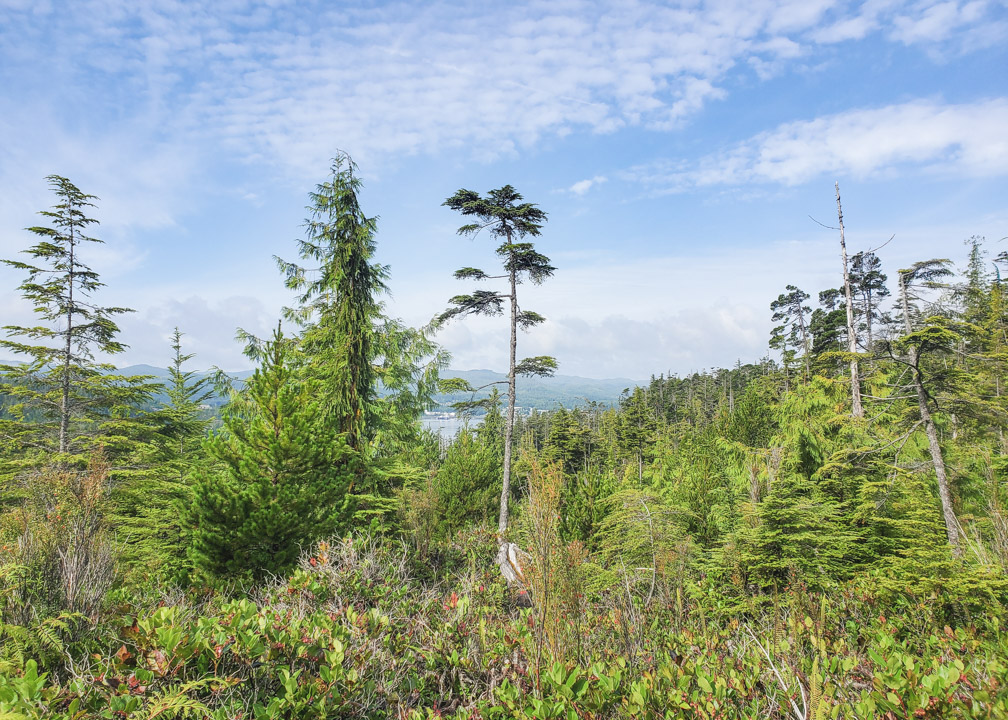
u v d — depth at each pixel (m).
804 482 10.23
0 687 2.69
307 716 3.09
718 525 11.34
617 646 4.45
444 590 7.71
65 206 16.92
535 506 4.46
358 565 6.07
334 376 12.73
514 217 18.73
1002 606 5.84
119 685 2.90
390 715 3.57
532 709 3.35
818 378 16.50
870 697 3.15
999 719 2.88
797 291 40.66
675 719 3.35
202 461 10.50
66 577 4.86
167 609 3.38
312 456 8.41
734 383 62.78
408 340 16.41
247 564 7.47
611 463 36.09
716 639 4.80
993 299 26.02
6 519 6.36
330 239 13.83
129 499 10.50
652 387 73.06
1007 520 7.46
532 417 75.62
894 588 6.83
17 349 16.02
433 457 20.89
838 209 19.62
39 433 17.50
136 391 18.67
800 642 4.18
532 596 4.36
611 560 9.88
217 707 3.03
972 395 11.63
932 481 11.72
